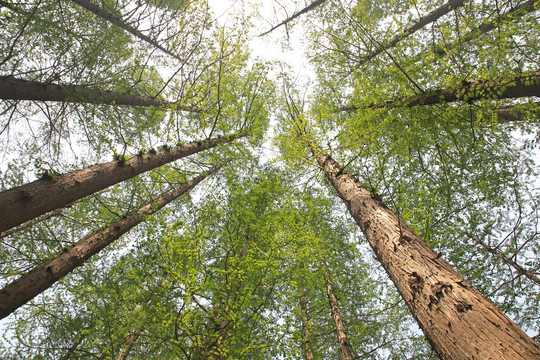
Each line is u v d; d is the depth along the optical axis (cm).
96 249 495
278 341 336
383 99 406
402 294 230
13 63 454
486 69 305
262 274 376
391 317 603
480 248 475
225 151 724
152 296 332
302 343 493
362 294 627
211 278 358
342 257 688
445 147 461
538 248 450
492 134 411
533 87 302
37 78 478
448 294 185
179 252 331
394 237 263
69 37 476
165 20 549
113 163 419
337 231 732
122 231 566
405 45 413
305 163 506
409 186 448
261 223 527
